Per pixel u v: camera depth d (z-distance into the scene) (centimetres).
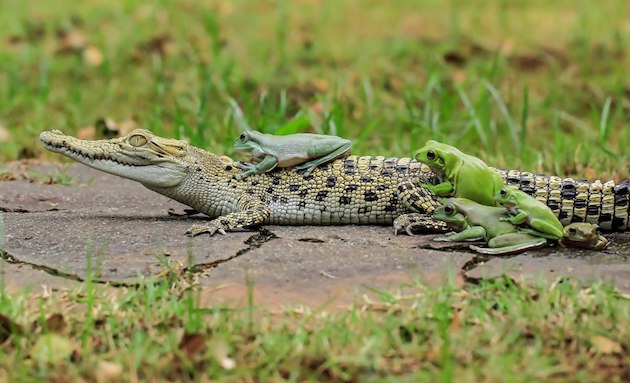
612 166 1325
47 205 1157
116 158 1034
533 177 1030
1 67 1938
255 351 741
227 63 1886
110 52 1991
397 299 809
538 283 828
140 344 736
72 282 861
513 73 1919
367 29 2173
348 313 789
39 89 1800
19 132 1608
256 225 1037
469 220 945
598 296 803
